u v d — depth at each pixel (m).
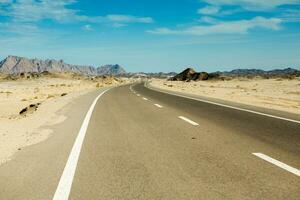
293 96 29.95
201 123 12.71
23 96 38.06
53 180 5.91
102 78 170.75
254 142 8.95
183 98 27.78
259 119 13.73
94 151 8.16
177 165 6.75
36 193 5.28
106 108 19.33
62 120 14.07
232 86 64.25
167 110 17.75
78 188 5.47
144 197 5.00
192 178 5.87
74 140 9.61
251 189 5.26
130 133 10.66
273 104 21.77
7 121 14.75
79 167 6.73
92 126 12.30
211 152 7.84
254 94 34.16
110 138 9.84
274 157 7.29
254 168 6.45
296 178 5.79
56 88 63.97
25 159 7.45
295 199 4.82
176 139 9.53
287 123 12.51
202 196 4.99
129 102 23.88
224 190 5.23
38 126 12.38
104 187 5.48
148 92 40.12
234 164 6.75
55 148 8.55
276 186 5.39
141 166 6.72
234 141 9.12
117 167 6.67
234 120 13.48
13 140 9.64
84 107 19.97
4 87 75.75
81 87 70.12
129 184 5.61
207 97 29.02
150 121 13.48
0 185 5.69
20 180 5.95
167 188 5.38
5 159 7.46
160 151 8.04
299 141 9.05
